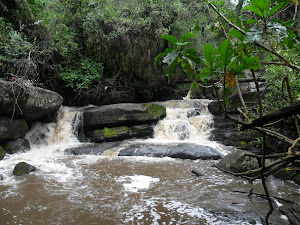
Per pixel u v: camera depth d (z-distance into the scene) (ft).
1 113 25.02
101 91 38.73
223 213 12.36
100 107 33.40
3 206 13.67
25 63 27.50
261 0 4.18
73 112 33.53
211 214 12.49
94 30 34.81
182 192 15.70
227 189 16.07
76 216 12.59
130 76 40.96
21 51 28.09
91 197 15.02
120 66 39.45
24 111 26.27
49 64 34.37
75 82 36.70
